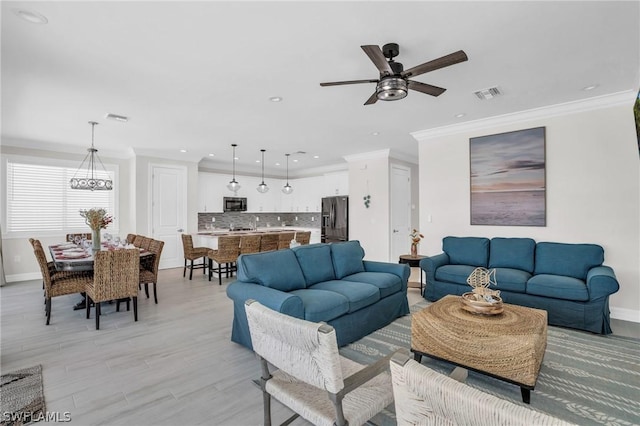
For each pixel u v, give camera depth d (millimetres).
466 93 3490
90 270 3730
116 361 2627
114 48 2486
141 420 1896
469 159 4648
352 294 3023
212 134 5203
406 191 7254
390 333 3230
